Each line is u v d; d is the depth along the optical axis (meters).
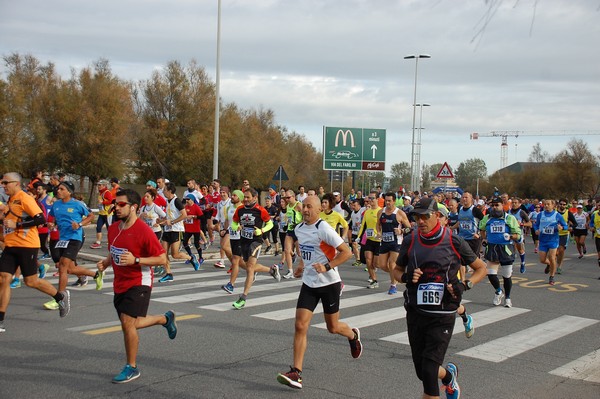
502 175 86.19
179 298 10.77
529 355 7.63
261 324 8.75
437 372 4.76
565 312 10.61
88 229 25.03
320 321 9.15
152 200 12.61
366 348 7.63
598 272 17.00
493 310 10.60
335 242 6.25
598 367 7.16
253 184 56.06
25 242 8.12
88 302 10.03
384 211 11.77
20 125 37.06
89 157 40.78
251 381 6.15
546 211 14.21
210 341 7.69
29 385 5.79
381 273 15.28
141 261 5.85
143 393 5.67
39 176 14.84
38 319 8.68
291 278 13.55
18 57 42.34
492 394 6.07
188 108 48.03
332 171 35.31
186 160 47.91
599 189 65.88
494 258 10.91
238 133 52.09
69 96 41.06
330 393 5.88
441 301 4.83
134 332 6.02
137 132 47.12
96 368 6.39
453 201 15.39
